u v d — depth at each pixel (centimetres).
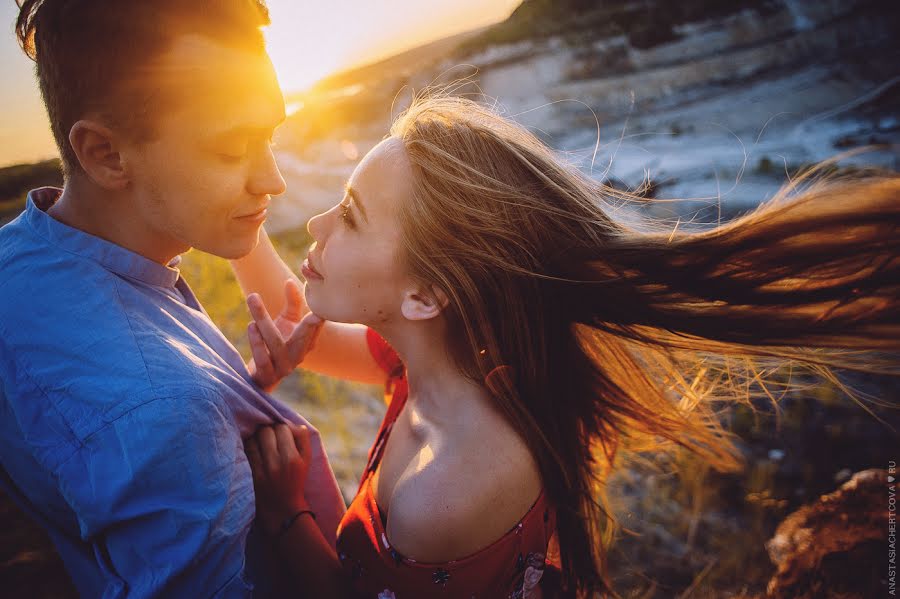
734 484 317
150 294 138
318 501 170
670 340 162
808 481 316
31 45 130
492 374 146
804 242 150
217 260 420
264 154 136
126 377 119
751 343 158
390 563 142
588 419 167
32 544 182
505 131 157
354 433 357
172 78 121
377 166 147
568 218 151
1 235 135
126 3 117
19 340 123
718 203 178
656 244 152
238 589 127
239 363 159
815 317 154
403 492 138
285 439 156
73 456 119
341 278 150
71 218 133
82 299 125
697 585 267
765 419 353
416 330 152
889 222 145
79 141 123
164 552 117
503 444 143
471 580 139
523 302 148
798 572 202
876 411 354
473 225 144
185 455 118
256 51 129
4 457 133
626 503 309
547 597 169
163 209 130
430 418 149
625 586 270
